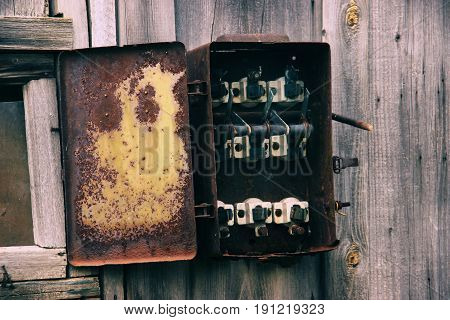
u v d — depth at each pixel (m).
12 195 2.47
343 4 2.22
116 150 1.93
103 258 1.94
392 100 2.27
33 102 1.98
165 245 1.95
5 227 2.46
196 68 1.98
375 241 2.27
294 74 2.06
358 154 2.24
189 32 2.09
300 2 2.19
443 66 2.33
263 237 2.11
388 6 2.26
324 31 2.21
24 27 1.94
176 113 1.94
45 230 1.99
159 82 1.94
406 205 2.30
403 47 2.28
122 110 1.93
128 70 1.93
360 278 2.26
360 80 2.24
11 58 1.96
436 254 2.34
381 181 2.27
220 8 2.12
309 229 2.09
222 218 2.00
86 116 1.93
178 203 1.95
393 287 2.29
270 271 2.17
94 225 1.94
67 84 1.93
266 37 2.05
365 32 2.24
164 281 2.08
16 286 1.97
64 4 1.98
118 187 1.94
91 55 1.92
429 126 2.31
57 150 1.99
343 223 2.23
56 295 1.99
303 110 2.07
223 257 1.92
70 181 1.94
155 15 2.05
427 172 2.32
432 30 2.31
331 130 1.99
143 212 1.94
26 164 2.49
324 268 2.23
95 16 2.00
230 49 2.02
